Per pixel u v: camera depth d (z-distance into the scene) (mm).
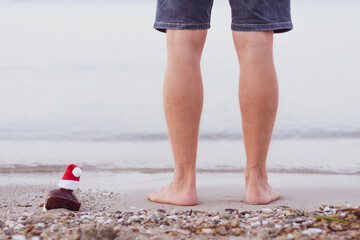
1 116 5871
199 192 2576
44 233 1685
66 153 4055
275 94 2174
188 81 2156
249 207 2201
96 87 8195
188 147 2221
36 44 13477
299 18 16250
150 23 17078
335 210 1979
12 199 2445
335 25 14977
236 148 4258
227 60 10664
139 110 6324
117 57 11625
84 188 2762
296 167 3410
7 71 9734
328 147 4230
